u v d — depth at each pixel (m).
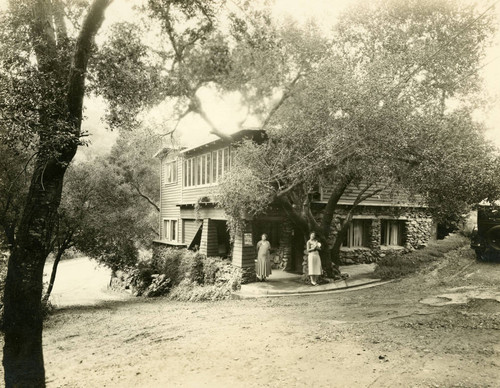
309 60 16.62
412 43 13.67
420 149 11.66
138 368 7.01
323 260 15.12
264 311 11.16
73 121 6.12
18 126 5.27
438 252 18.22
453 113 12.06
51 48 6.38
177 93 14.05
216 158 18.59
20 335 5.92
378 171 12.42
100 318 13.55
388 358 6.36
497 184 11.98
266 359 6.83
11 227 14.85
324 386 5.50
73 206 18.77
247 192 13.15
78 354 8.68
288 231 18.11
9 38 5.88
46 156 5.72
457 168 11.57
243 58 15.34
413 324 8.34
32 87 5.40
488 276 13.28
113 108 8.62
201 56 13.72
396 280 14.80
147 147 15.26
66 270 34.00
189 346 8.05
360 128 11.42
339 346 7.20
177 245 21.77
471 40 13.32
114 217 20.16
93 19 6.31
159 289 20.08
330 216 15.17
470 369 5.63
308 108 12.72
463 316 8.64
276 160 13.59
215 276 17.25
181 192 23.33
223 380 6.08
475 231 16.16
